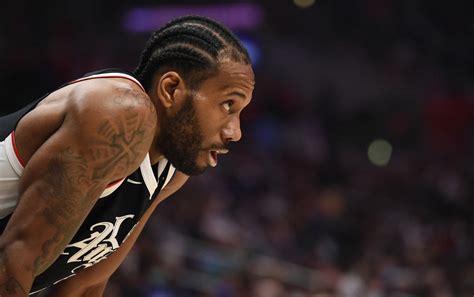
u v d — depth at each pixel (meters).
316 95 27.39
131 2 26.23
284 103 25.06
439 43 28.56
